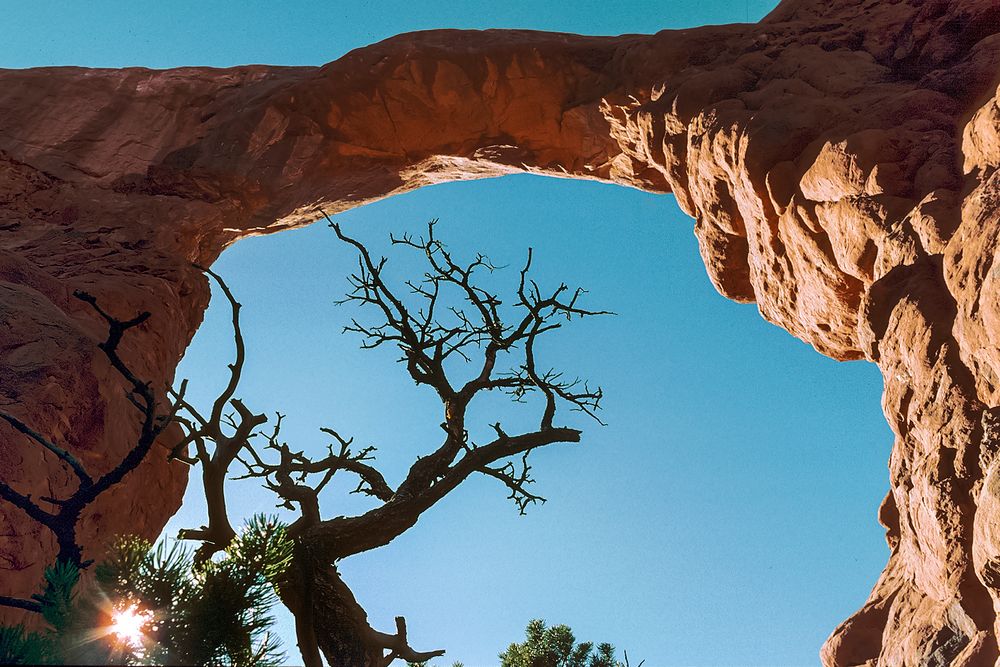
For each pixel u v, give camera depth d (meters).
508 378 11.74
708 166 18.31
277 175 23.22
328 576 9.81
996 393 9.97
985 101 13.80
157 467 12.49
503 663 15.61
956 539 10.20
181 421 8.36
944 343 11.01
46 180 21.55
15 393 10.04
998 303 9.62
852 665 13.24
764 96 17.59
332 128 23.72
